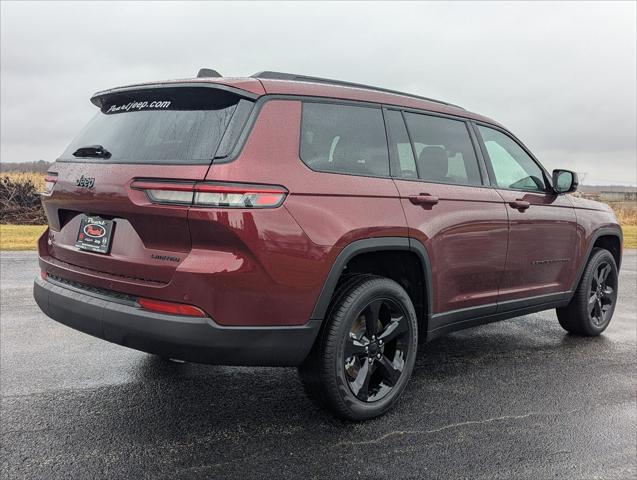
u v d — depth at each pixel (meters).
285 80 3.06
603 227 5.18
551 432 3.15
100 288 2.95
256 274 2.66
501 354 4.64
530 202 4.35
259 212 2.66
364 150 3.27
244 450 2.80
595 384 3.96
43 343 4.50
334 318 3.00
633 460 2.85
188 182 2.61
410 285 3.57
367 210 3.09
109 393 3.48
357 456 2.79
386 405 3.28
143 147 2.88
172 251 2.70
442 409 3.43
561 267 4.73
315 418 3.22
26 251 10.08
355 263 3.36
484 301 4.00
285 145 2.85
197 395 3.50
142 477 2.52
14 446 2.76
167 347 2.66
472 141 4.07
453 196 3.66
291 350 2.83
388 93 3.63
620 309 6.73
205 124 2.79
